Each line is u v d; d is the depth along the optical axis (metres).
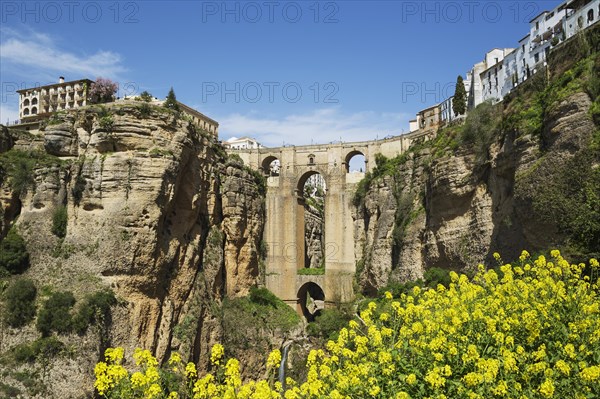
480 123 53.50
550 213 35.53
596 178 32.31
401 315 20.97
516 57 70.81
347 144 85.44
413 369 16.30
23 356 46.62
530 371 14.97
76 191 57.66
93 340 49.75
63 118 61.06
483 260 50.56
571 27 56.09
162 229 60.75
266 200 87.12
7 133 59.75
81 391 46.94
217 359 17.00
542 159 38.56
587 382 13.98
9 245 53.81
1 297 50.81
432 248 61.56
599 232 30.02
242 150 90.50
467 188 54.62
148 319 57.50
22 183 57.34
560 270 22.98
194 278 66.88
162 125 60.78
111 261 55.00
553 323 18.00
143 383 15.12
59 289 52.91
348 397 15.66
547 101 41.06
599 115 33.97
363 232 81.31
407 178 75.00
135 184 57.28
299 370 58.09
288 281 83.81
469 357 15.36
